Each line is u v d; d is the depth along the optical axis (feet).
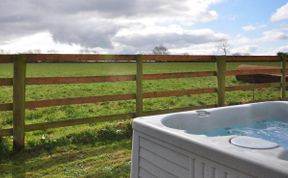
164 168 6.80
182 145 6.20
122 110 20.89
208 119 9.78
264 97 26.07
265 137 10.01
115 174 10.28
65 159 11.55
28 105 12.55
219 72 17.97
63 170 10.56
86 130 14.78
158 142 6.94
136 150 7.79
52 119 18.33
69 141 13.41
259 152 5.35
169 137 6.55
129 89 33.09
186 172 6.16
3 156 11.70
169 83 38.09
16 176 10.02
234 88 18.75
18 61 12.16
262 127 11.08
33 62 12.56
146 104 22.81
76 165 11.00
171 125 8.46
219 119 10.11
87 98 14.02
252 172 4.88
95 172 10.41
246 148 5.54
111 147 13.00
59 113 19.88
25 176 10.03
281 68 20.53
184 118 9.21
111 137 14.28
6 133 12.16
